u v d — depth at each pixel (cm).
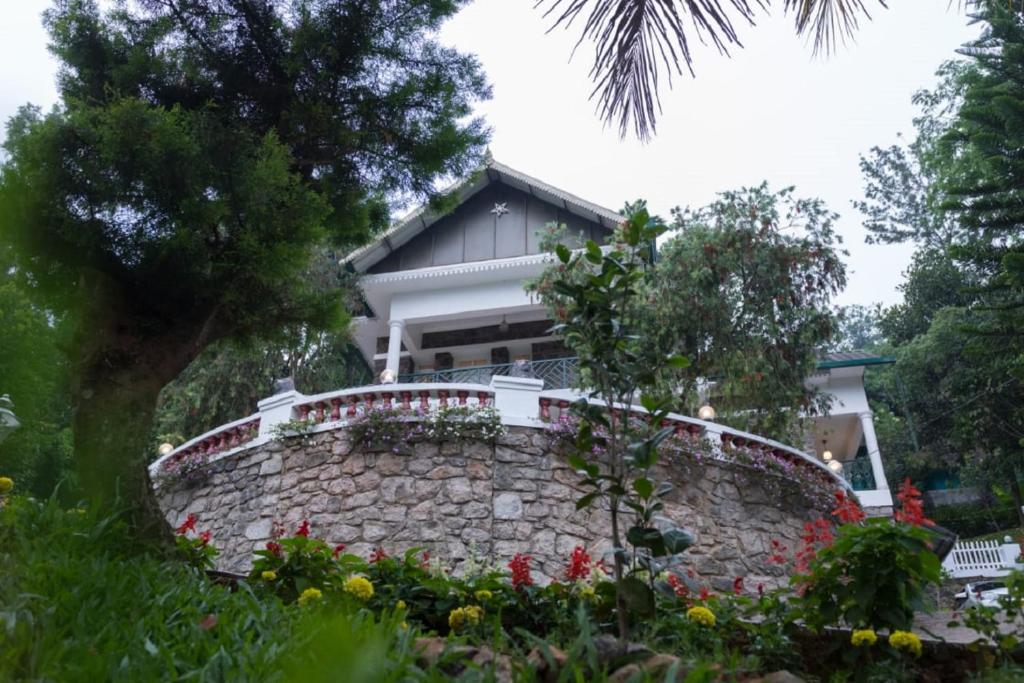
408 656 244
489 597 450
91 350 510
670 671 219
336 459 1102
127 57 654
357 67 709
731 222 1583
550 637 421
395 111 716
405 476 1068
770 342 1548
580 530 1038
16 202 501
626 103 438
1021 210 1188
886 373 3294
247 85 677
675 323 1495
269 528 1085
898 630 397
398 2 700
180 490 1226
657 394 1409
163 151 529
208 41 679
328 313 648
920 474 3117
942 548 1536
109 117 534
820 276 1570
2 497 409
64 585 293
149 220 539
